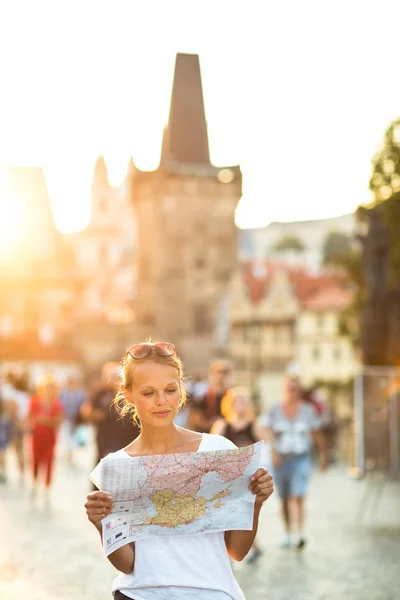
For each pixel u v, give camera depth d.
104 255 152.38
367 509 18.78
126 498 4.55
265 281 119.44
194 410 14.36
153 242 131.00
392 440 16.67
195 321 130.88
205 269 131.38
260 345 116.38
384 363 41.94
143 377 4.60
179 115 137.25
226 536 4.78
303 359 111.50
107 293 148.50
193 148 135.75
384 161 31.92
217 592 4.55
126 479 4.50
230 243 132.12
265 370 115.56
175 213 131.25
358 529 15.86
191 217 131.50
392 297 40.84
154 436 4.68
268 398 114.81
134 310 131.12
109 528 4.57
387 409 16.70
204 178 132.00
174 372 4.65
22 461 23.92
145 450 4.70
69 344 121.19
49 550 13.42
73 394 31.62
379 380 16.78
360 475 16.77
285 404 14.28
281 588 10.92
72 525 16.00
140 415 4.66
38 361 117.19
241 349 118.94
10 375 25.66
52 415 19.64
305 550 13.67
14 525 15.97
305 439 14.16
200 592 4.54
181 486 4.57
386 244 40.72
